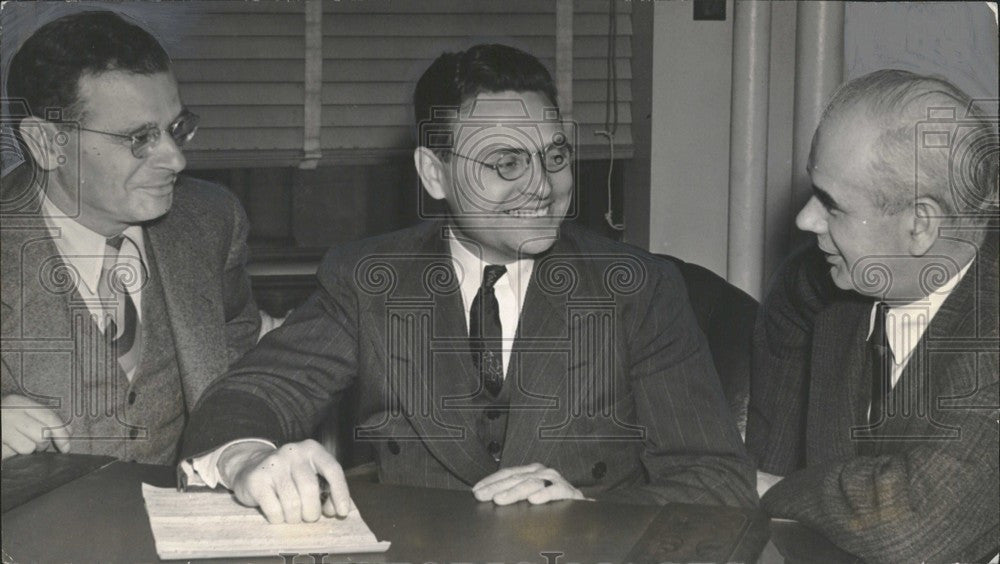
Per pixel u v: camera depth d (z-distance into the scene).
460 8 2.75
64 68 1.80
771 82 2.83
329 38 2.70
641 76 2.80
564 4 2.74
